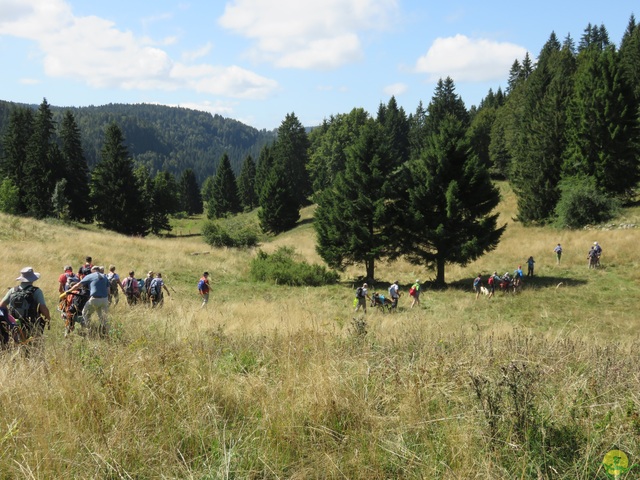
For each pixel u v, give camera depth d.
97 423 3.38
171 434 3.36
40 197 60.81
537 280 28.38
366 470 3.02
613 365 5.24
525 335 7.11
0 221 31.39
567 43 102.31
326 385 4.02
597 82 42.88
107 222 60.34
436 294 26.12
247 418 3.75
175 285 24.44
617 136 41.50
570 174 45.34
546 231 42.78
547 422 3.46
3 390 3.78
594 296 24.33
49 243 27.98
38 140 61.19
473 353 5.66
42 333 6.16
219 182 102.88
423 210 28.30
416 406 3.80
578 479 2.82
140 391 3.94
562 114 46.88
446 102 86.12
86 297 7.94
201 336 6.69
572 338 7.56
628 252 31.70
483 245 27.41
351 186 29.30
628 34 88.81
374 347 6.21
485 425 3.41
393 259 30.03
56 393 3.82
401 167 29.56
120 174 60.41
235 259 34.56
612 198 41.47
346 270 34.88
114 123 60.56
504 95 111.94
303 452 3.25
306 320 9.49
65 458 2.97
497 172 78.50
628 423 3.39
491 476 2.82
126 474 2.88
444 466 2.99
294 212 67.06
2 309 6.22
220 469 2.93
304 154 88.50
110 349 5.33
